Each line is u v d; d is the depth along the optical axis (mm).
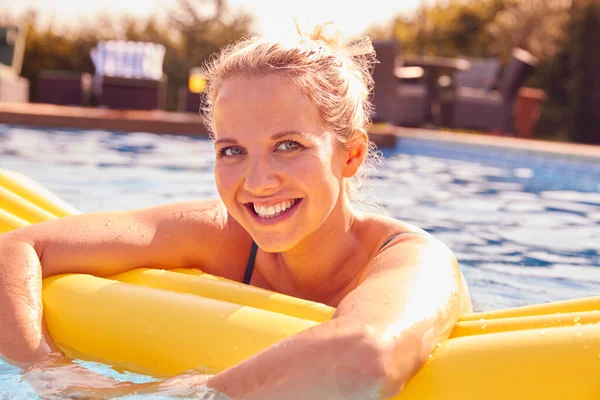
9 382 1342
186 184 4527
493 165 6121
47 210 2281
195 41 18719
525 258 2955
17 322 1482
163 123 7871
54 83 9750
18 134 6910
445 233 3404
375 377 1110
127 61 9648
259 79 1427
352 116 1543
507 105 9773
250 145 1419
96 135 7297
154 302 1486
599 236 3416
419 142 7250
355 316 1181
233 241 1797
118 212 1785
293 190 1416
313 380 1129
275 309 1451
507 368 1142
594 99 10109
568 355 1127
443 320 1257
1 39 9617
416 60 10008
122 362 1455
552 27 15977
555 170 5723
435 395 1151
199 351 1363
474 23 17625
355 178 1771
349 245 1635
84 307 1533
